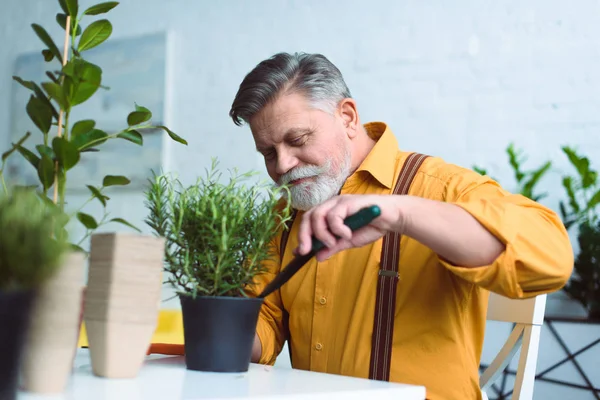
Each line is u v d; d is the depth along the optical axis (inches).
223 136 140.5
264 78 51.8
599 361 94.5
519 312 51.9
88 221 33.7
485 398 52.4
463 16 122.0
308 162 52.1
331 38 133.1
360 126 57.2
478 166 119.0
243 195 34.3
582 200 110.7
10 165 158.4
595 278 98.3
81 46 36.8
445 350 47.6
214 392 26.7
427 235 37.4
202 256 32.8
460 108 121.1
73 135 34.4
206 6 145.4
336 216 33.8
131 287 28.7
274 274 53.1
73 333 25.3
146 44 148.0
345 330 50.4
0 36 165.2
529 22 117.0
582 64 112.7
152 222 34.3
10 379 20.0
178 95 145.6
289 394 26.4
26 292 20.0
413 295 48.7
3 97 162.9
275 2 139.0
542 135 114.8
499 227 37.9
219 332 33.0
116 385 27.6
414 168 53.6
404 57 126.3
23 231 19.5
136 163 145.3
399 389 29.3
